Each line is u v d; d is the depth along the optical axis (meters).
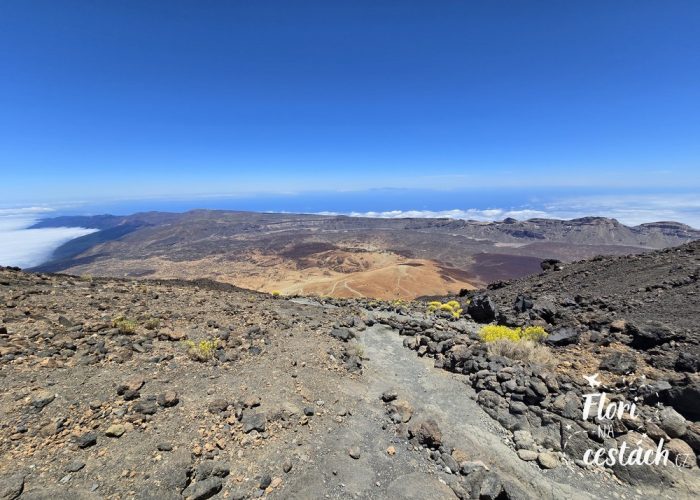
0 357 8.42
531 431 8.81
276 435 8.09
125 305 14.29
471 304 21.70
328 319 18.97
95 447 6.61
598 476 7.48
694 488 6.97
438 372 12.67
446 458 8.02
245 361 11.32
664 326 12.14
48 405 7.25
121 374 8.91
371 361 13.80
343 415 9.49
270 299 23.52
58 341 9.75
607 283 20.89
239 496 6.43
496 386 10.55
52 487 5.67
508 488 6.99
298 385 10.40
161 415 7.82
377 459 7.98
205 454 7.14
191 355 10.70
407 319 20.75
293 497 6.63
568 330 14.09
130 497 5.82
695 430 7.71
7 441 6.26
